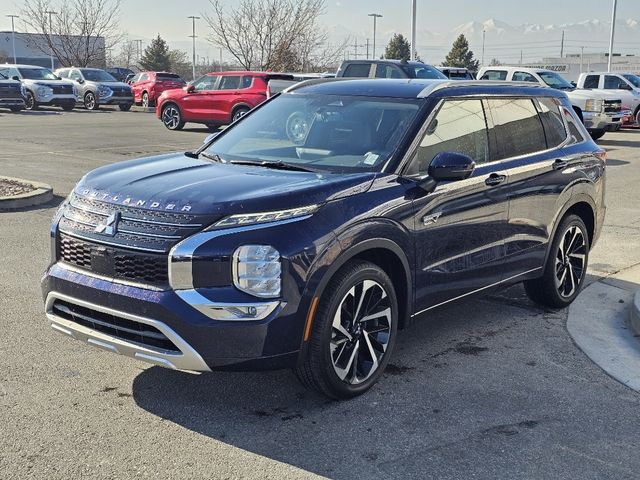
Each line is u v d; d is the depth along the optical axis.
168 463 3.69
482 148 5.41
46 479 3.51
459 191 5.00
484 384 4.76
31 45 60.59
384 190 4.52
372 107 5.23
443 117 5.15
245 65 37.34
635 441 4.06
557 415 4.35
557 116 6.38
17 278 6.73
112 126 24.03
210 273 3.86
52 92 31.44
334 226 4.14
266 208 3.99
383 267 4.72
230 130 5.72
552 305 6.34
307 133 5.26
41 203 10.15
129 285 4.00
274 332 3.94
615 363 5.16
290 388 4.62
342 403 4.43
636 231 9.43
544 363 5.14
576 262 6.57
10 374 4.67
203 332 3.85
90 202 4.31
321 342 4.14
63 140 18.89
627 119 24.67
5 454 3.72
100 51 47.12
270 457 3.78
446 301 5.12
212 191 4.15
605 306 6.45
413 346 5.43
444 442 3.99
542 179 5.84
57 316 4.39
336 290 4.19
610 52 40.69
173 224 3.94
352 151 4.91
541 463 3.79
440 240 4.90
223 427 4.09
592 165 6.56
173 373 4.78
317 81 6.02
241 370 3.97
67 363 4.88
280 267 3.93
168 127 22.97
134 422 4.11
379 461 3.78
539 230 5.90
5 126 23.02
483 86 5.66
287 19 36.94
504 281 5.63
